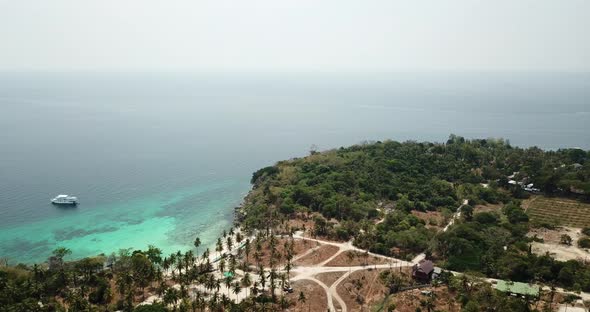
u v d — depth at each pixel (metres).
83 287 149.88
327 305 152.62
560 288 159.50
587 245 197.75
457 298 150.25
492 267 171.75
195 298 154.62
